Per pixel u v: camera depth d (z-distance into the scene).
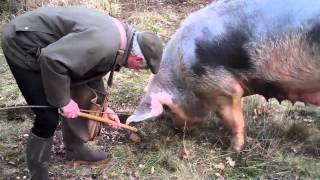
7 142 3.34
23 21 2.57
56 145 3.33
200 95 3.19
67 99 2.50
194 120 3.32
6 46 2.60
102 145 3.33
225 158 3.21
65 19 2.51
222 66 3.07
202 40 3.07
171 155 3.21
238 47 3.02
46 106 2.67
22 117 3.62
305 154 3.27
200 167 3.15
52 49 2.39
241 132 3.24
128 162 3.17
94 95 2.92
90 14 2.50
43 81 2.47
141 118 3.18
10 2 5.25
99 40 2.43
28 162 2.83
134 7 5.45
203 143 3.34
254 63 3.04
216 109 3.22
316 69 2.99
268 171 3.12
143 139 3.38
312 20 2.92
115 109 3.73
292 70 3.02
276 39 2.98
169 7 5.48
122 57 2.57
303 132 3.43
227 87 3.11
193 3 5.57
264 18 3.00
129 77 4.16
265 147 3.32
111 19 2.55
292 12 2.96
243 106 3.65
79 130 2.99
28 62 2.58
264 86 3.17
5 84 4.04
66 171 3.10
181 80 3.20
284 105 3.76
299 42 2.96
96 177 3.06
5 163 3.15
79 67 2.44
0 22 5.03
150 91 3.27
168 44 3.29
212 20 3.08
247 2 3.06
